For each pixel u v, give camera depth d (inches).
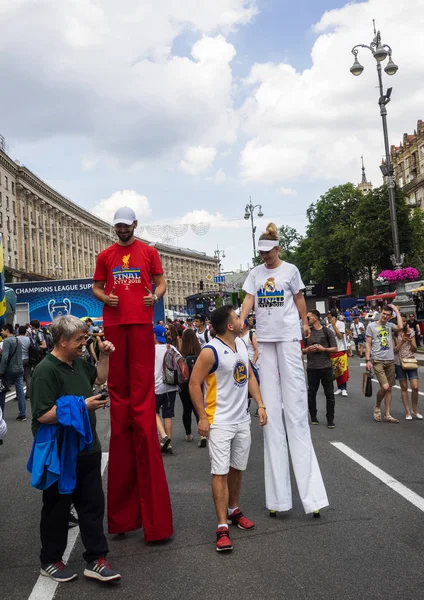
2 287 423.5
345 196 2532.0
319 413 438.0
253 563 161.2
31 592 148.9
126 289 190.2
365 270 2230.6
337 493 225.3
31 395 153.6
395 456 284.2
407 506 205.6
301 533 183.3
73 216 3516.2
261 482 250.4
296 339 202.5
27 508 226.1
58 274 3221.0
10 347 457.4
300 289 207.0
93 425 161.0
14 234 2672.2
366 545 170.2
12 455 327.0
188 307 1830.7
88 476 158.9
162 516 182.4
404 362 389.1
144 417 186.9
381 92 975.0
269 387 203.2
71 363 161.0
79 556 174.7
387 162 996.6
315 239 2559.1
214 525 196.9
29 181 2832.2
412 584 142.9
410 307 1026.1
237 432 187.2
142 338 189.9
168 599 141.4
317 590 141.8
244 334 387.2
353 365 848.9
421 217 2186.3
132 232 193.5
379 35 962.1
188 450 327.3
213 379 184.2
